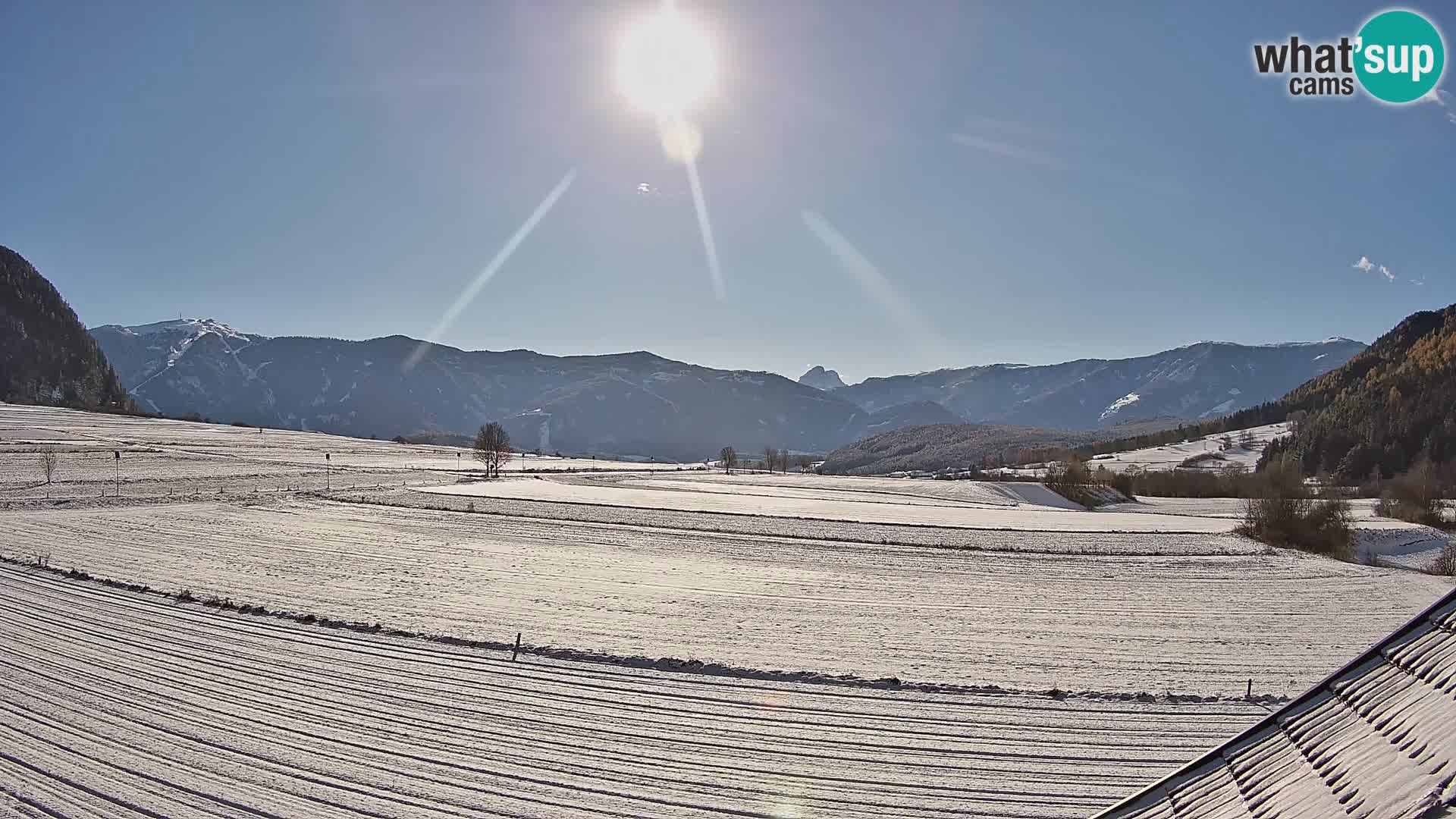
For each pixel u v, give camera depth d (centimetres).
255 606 2927
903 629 2978
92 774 1592
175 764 1650
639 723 1959
